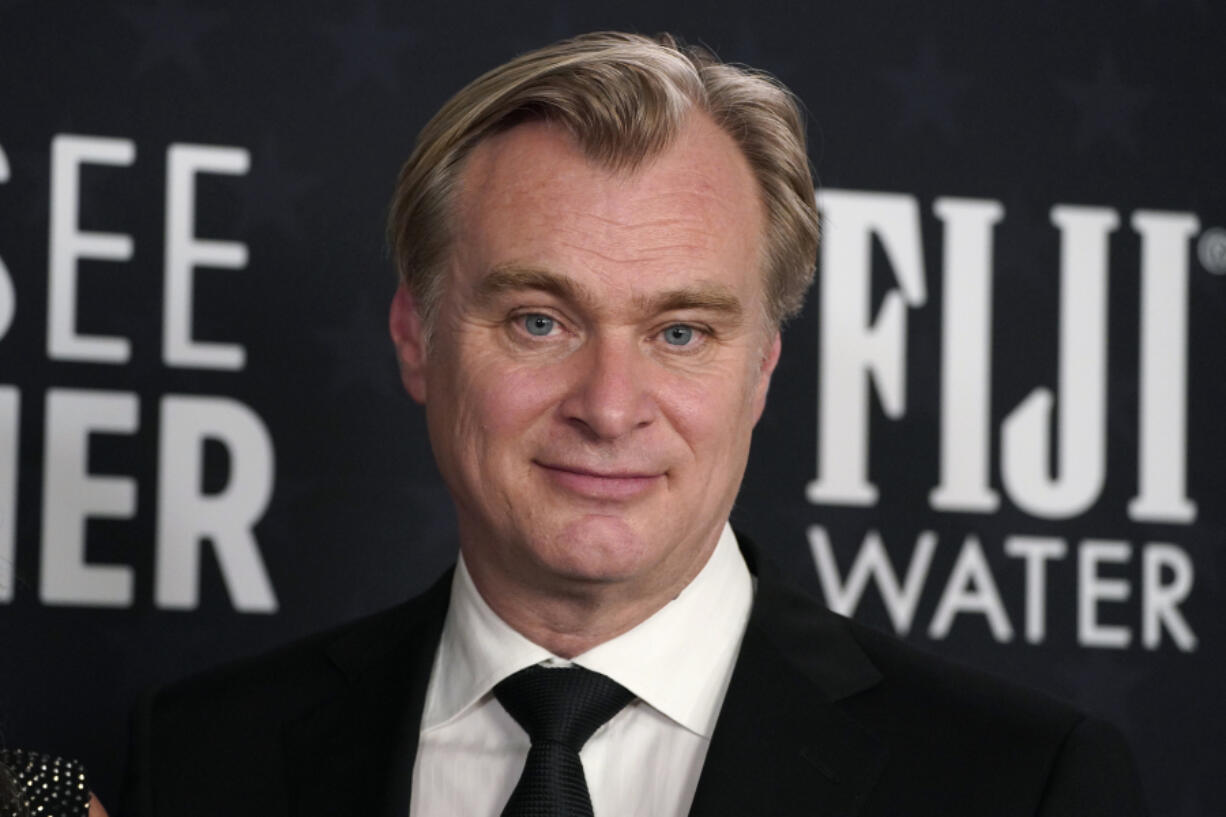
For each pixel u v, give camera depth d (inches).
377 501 321.7
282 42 323.0
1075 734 196.4
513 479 197.2
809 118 333.7
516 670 206.1
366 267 323.0
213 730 223.8
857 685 205.8
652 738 205.2
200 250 318.3
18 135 313.7
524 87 199.2
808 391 328.5
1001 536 331.3
